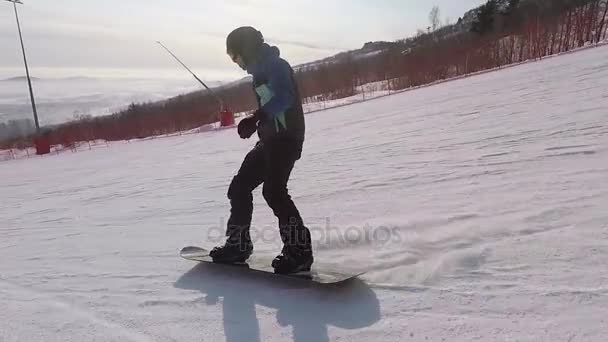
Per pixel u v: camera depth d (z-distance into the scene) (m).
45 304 2.80
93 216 5.41
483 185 3.86
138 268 3.24
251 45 2.47
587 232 2.58
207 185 6.39
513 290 2.15
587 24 22.89
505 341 1.80
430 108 10.55
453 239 2.85
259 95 2.54
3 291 3.12
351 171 5.50
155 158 11.73
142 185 7.36
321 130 10.62
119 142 21.03
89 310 2.63
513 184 3.71
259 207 4.49
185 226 4.27
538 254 2.44
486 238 2.77
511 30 29.03
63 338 2.33
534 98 8.00
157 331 2.29
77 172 11.11
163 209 5.19
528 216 2.97
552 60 16.58
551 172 3.80
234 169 7.61
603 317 1.83
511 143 5.14
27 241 4.58
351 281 2.52
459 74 23.02
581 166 3.78
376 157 6.13
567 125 5.30
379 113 12.22
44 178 10.72
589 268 2.21
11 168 15.08
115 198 6.48
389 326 2.04
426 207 3.59
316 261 2.83
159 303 2.59
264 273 2.80
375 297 2.31
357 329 2.06
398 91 20.98
